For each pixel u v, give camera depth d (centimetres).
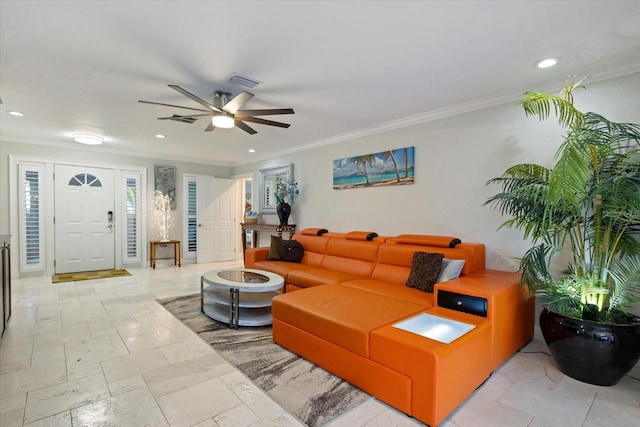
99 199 601
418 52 231
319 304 262
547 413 189
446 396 180
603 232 230
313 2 175
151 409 189
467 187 344
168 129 446
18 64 248
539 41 216
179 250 673
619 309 230
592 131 212
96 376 225
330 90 302
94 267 599
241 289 317
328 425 178
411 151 392
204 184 714
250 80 278
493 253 325
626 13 184
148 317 347
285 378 226
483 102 326
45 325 320
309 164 542
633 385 221
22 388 209
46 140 530
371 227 442
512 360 254
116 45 221
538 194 229
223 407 192
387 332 202
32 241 541
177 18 190
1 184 512
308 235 493
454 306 244
